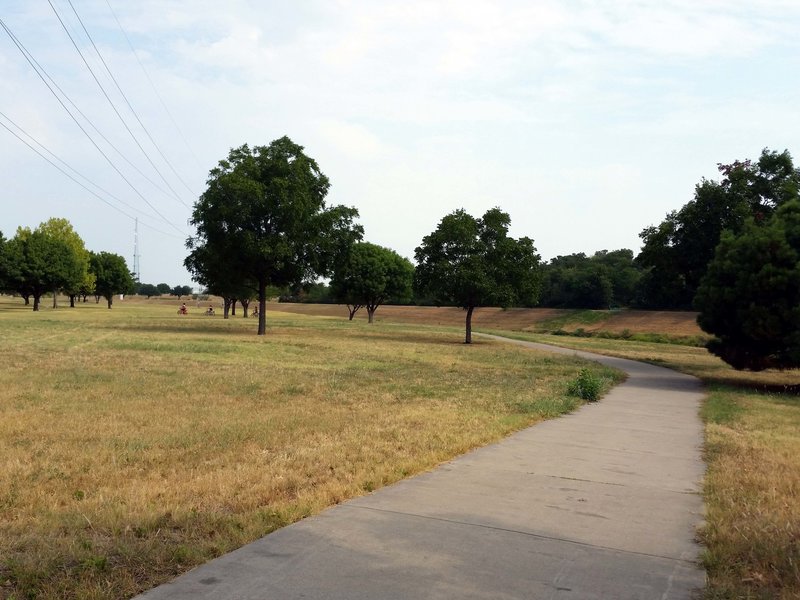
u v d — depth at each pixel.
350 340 43.00
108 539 5.50
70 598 4.36
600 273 98.69
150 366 22.45
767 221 25.75
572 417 14.13
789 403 19.06
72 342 32.59
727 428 13.24
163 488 7.28
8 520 6.19
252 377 20.16
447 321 94.06
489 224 44.41
